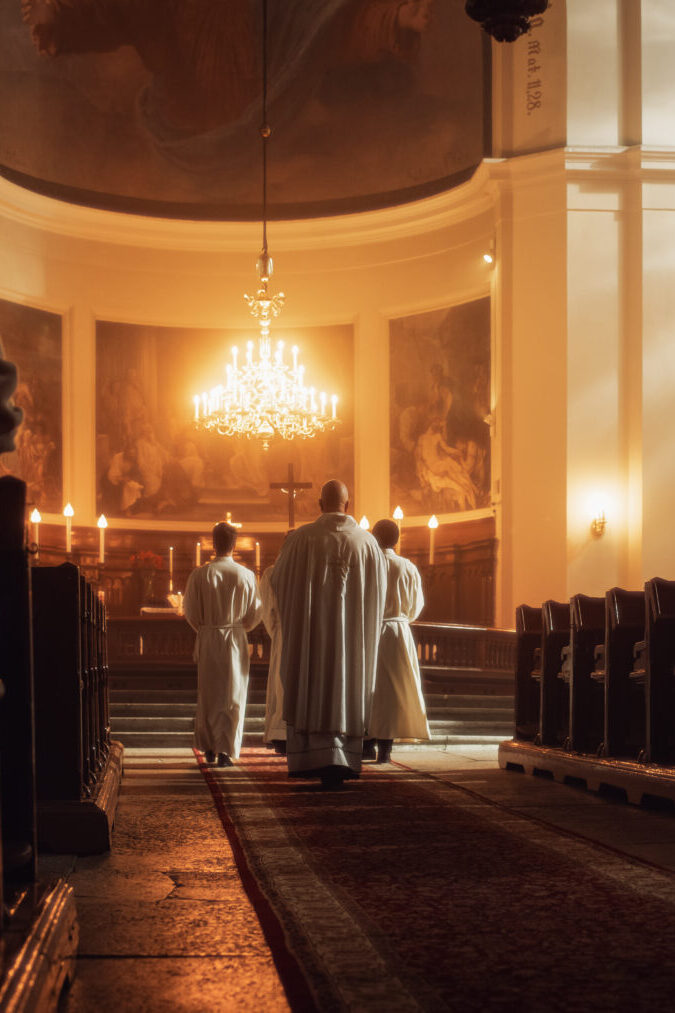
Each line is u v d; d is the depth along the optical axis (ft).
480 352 67.87
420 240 71.41
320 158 73.46
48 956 8.27
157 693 45.14
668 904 12.41
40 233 71.46
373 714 32.04
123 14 71.87
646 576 60.70
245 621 32.12
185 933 11.19
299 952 10.41
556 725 29.19
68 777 16.21
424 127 69.87
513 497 62.90
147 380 74.38
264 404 61.36
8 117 69.62
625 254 62.80
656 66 63.16
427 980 9.49
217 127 73.97
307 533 25.93
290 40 72.74
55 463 71.26
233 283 75.56
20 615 9.89
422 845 16.52
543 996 9.03
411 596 32.17
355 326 73.67
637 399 61.93
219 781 26.84
